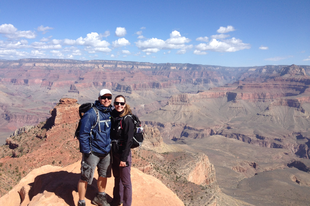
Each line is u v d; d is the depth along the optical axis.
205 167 118.50
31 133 66.88
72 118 66.12
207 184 115.88
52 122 64.75
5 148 66.62
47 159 53.12
